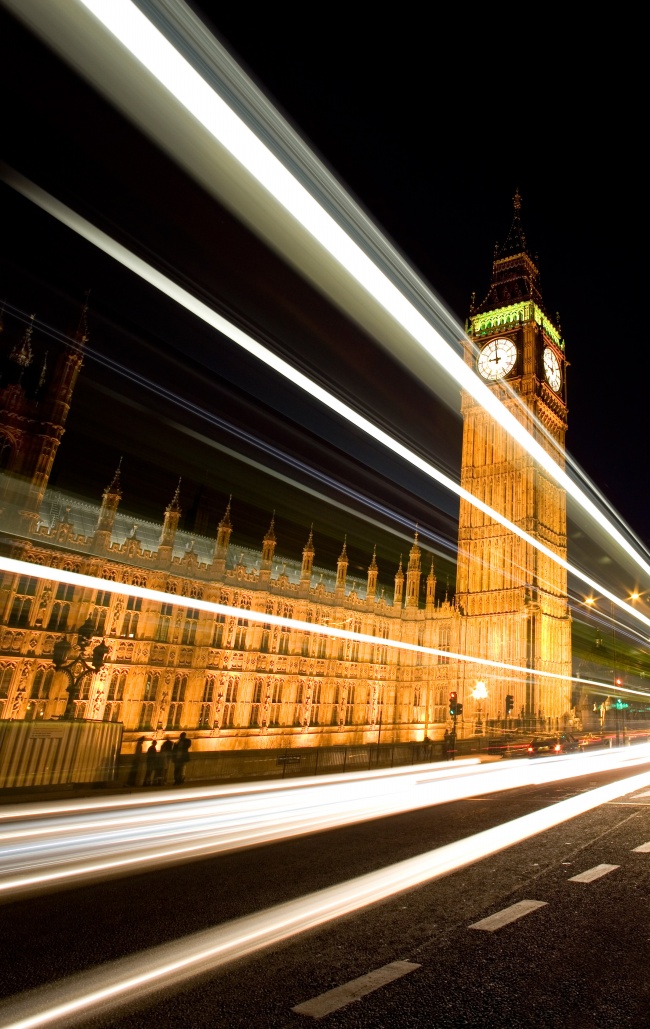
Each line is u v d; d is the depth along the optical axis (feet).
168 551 166.09
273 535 196.54
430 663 240.53
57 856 37.11
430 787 75.05
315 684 205.46
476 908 27.32
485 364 266.57
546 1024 17.03
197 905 28.55
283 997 18.95
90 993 19.40
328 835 44.80
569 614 256.32
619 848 38.29
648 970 20.53
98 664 119.55
